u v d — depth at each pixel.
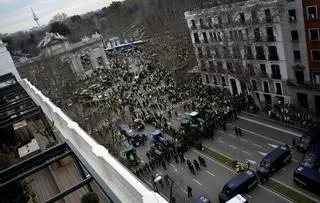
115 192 9.09
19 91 26.06
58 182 13.09
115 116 60.25
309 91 44.66
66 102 68.12
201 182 37.06
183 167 40.97
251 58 52.03
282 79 48.47
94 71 115.38
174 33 84.56
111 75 100.44
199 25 60.09
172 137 49.31
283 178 33.56
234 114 50.28
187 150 44.72
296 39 43.97
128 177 7.65
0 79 36.81
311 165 32.09
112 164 8.52
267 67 50.22
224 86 61.03
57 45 109.00
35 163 10.63
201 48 62.59
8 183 9.38
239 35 52.00
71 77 93.44
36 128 19.52
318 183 29.33
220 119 49.56
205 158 41.69
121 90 79.94
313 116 43.75
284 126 43.66
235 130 45.09
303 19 41.66
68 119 13.94
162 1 156.50
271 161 34.38
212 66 61.56
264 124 45.84
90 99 74.88
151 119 56.88
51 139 17.45
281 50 46.50
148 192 6.82
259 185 33.66
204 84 66.56
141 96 71.94
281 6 43.25
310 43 42.34
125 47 146.50
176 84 71.12
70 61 110.50
